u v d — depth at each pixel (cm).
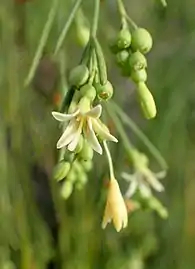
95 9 18
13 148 31
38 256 31
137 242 33
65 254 32
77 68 17
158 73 34
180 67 34
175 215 35
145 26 35
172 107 34
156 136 34
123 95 34
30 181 31
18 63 30
